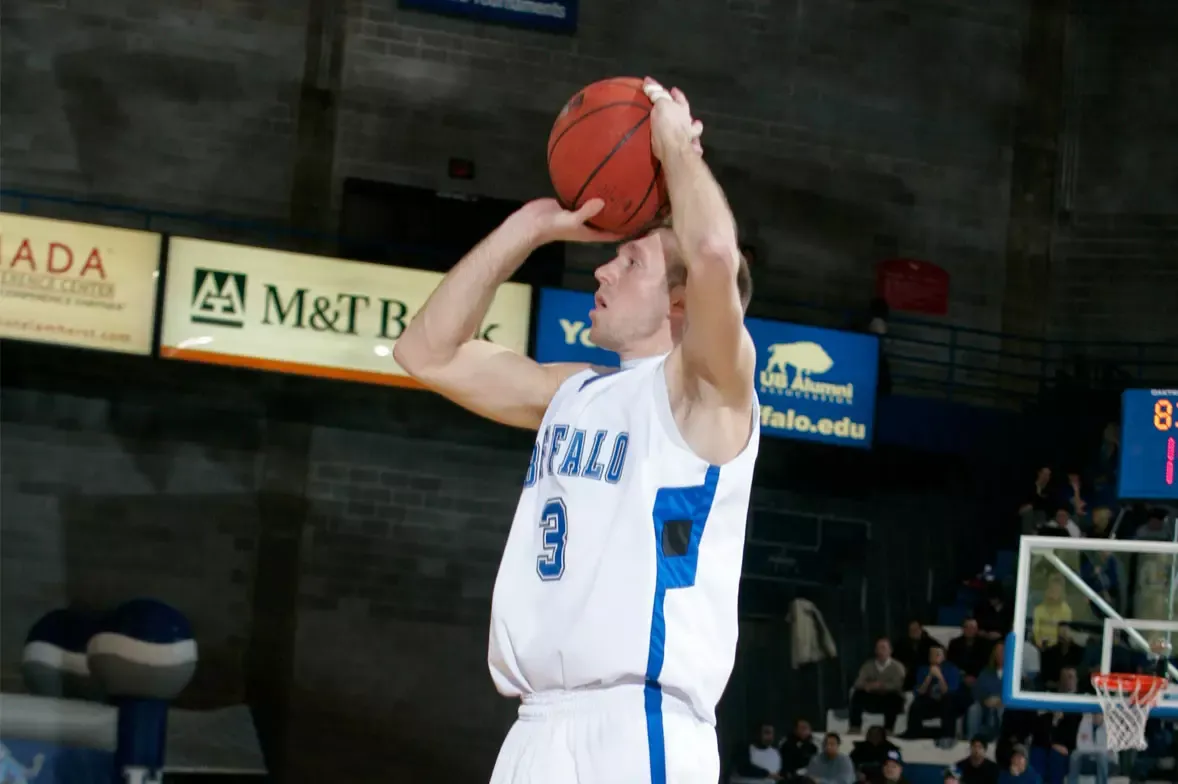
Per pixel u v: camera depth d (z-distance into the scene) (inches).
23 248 522.9
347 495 585.3
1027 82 717.3
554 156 135.6
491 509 600.1
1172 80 714.2
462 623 589.9
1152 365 694.5
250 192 602.5
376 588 582.6
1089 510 630.5
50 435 557.9
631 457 120.6
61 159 584.7
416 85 628.1
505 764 121.0
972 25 712.4
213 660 559.8
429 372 139.4
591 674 117.2
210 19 606.9
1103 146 716.7
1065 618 561.6
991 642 601.0
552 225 136.3
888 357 671.8
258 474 577.6
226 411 577.0
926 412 637.3
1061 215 714.8
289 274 549.0
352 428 589.9
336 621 576.7
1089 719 565.6
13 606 545.0
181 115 599.8
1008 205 708.7
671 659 116.6
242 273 543.8
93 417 563.2
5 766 509.4
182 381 574.2
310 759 561.9
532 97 642.8
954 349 666.8
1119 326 702.5
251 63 609.6
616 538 118.6
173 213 593.3
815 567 630.5
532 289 564.7
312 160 610.5
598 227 136.3
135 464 565.3
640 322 129.2
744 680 605.6
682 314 130.3
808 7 687.7
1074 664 554.9
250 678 562.6
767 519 628.4
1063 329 708.0
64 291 525.0
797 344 609.9
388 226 600.7
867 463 642.8
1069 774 560.7
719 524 120.0
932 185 698.2
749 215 670.5
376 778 569.3
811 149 681.6
